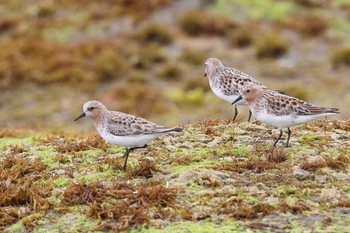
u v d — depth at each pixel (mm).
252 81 15219
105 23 36844
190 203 10922
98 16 37531
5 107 29516
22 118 28438
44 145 14820
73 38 36000
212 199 10992
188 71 32500
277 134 13953
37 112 28781
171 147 13484
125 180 11977
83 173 12539
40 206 11289
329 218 10211
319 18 36844
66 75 31484
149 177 12047
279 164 12156
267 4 38188
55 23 37375
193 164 12516
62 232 10500
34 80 31406
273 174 11789
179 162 12609
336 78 31438
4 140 18000
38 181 12414
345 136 13742
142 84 31094
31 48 34000
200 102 29031
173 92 29938
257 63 33031
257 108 12703
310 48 34562
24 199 11766
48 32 36750
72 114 28406
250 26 36219
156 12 37500
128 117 11969
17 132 19672
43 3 39188
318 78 31516
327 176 11672
